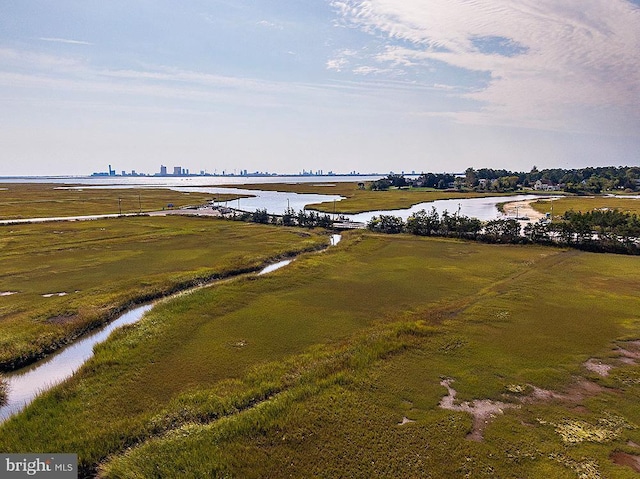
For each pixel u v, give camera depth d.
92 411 15.03
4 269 34.84
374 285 31.34
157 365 18.53
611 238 44.78
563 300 27.44
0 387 17.08
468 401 15.70
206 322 23.61
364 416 14.61
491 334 21.95
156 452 12.78
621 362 18.89
